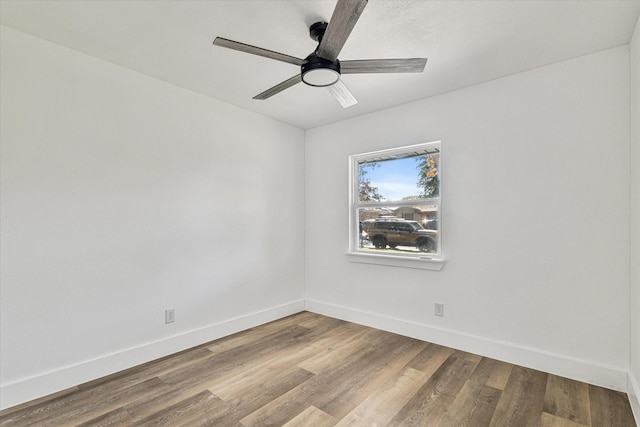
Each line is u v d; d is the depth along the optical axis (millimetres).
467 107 2781
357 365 2496
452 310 2854
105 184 2344
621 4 1726
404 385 2199
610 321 2168
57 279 2125
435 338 2934
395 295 3227
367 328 3342
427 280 3006
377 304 3361
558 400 2016
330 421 1815
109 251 2361
